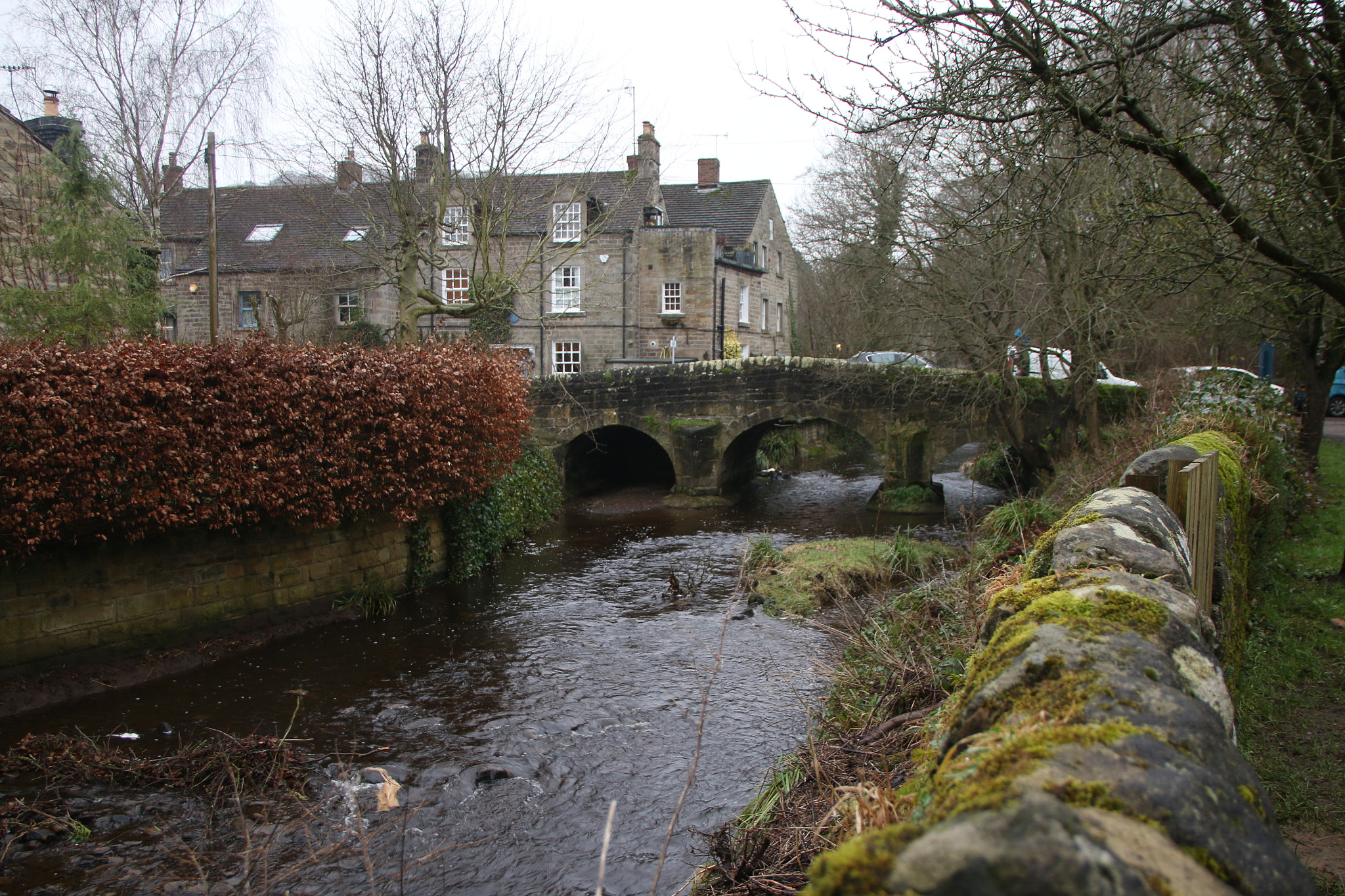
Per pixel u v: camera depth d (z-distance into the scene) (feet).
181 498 24.44
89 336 35.24
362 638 28.94
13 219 41.16
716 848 11.68
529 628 29.96
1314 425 31.86
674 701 22.72
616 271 89.40
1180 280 19.58
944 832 2.84
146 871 14.79
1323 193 17.61
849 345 86.43
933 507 53.62
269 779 17.90
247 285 81.35
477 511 38.29
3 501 20.86
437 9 45.78
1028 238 25.96
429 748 20.02
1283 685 17.29
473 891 14.42
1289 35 16.02
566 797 17.69
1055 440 47.06
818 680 23.40
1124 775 3.52
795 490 67.36
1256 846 3.47
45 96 62.90
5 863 14.94
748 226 103.91
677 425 59.67
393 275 51.31
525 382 42.34
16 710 21.68
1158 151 16.28
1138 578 6.97
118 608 24.68
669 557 42.11
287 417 27.61
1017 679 5.12
